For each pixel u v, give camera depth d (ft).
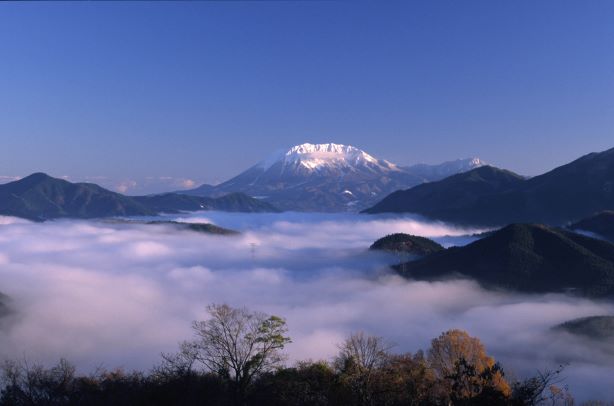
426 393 110.93
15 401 98.43
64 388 105.70
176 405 100.37
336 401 110.32
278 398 110.83
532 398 76.23
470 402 75.00
